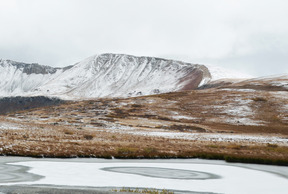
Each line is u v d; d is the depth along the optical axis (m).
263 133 103.69
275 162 43.62
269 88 195.62
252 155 47.88
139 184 26.50
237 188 26.67
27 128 77.06
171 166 39.00
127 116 134.25
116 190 22.50
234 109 144.38
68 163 36.97
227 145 63.47
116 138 70.31
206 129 108.25
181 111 146.00
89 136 68.81
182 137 82.06
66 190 21.64
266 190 26.27
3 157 38.06
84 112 147.12
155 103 164.25
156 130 100.31
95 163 38.47
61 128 88.06
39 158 39.31
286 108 140.75
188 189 25.28
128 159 43.75
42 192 20.28
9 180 25.09
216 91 191.00
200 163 42.72
